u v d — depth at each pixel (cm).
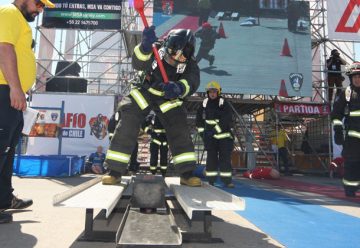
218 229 300
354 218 365
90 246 228
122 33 1123
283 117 1345
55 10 1112
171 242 189
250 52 1134
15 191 525
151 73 319
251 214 381
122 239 193
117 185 297
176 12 1126
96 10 1116
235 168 1261
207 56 1121
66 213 348
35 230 275
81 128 1101
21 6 287
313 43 1263
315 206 448
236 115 1284
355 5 1212
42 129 1069
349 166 547
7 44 255
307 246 251
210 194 260
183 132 320
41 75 1160
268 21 1149
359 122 524
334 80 1234
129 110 313
